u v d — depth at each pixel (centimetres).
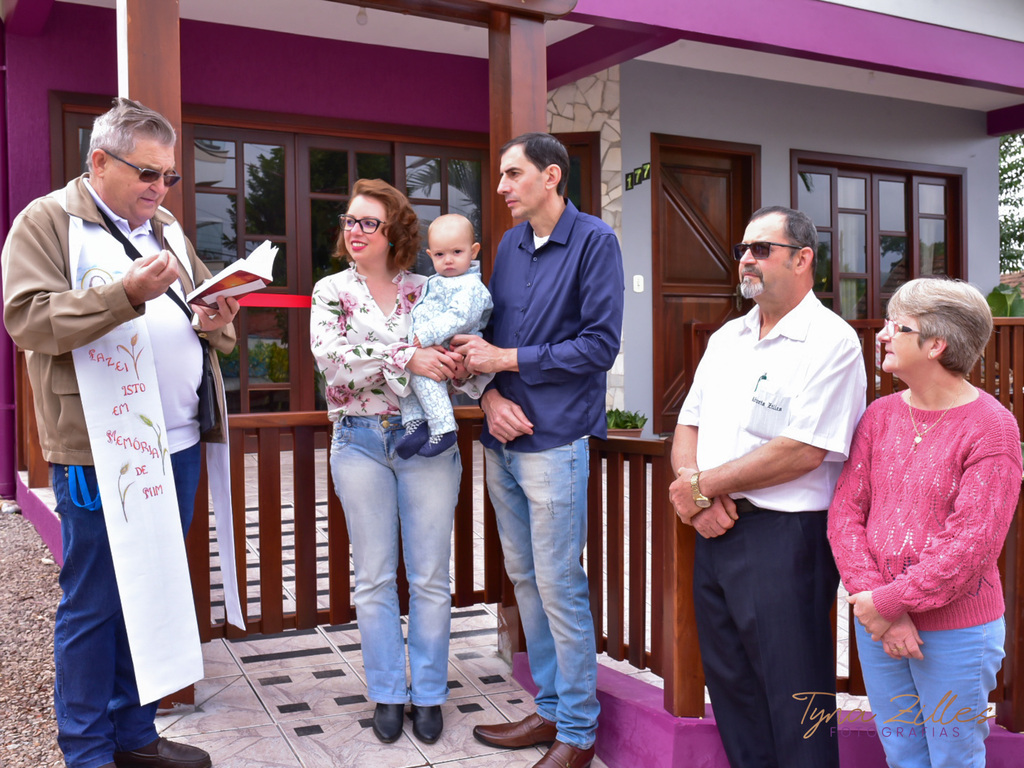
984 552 175
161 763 242
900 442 191
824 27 645
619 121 774
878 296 937
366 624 271
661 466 274
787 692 203
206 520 302
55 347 204
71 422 215
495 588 339
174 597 227
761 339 213
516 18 323
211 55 674
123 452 217
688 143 805
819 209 890
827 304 898
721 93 818
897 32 674
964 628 184
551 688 264
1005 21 722
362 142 743
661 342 802
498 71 330
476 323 259
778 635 204
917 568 179
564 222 250
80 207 217
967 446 180
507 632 331
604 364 239
